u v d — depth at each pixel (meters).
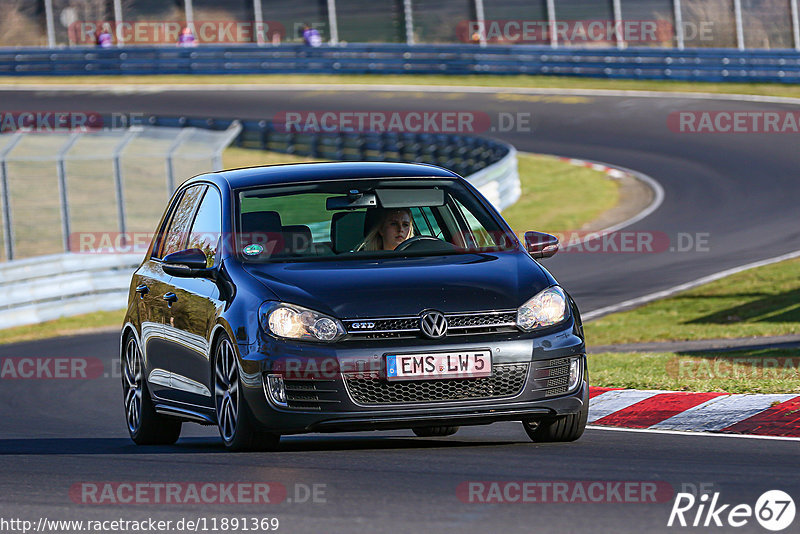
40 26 180.50
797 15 142.75
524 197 98.44
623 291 62.38
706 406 27.91
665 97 135.88
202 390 24.06
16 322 63.34
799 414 26.06
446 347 21.30
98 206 106.50
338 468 20.14
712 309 54.31
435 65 159.00
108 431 31.23
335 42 170.38
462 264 23.19
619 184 100.56
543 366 21.84
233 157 128.25
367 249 24.44
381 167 26.39
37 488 19.48
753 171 99.19
